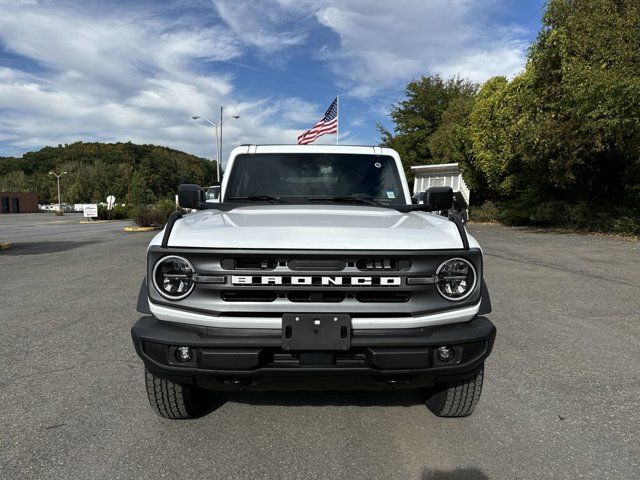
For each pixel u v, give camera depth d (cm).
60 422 315
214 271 253
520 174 2009
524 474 255
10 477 253
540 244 1296
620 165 1535
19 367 416
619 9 1323
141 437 296
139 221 2442
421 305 258
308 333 250
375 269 254
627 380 381
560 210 1758
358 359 260
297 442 291
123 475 255
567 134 1366
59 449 281
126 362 428
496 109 2056
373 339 253
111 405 341
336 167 412
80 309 623
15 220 4338
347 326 251
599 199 1706
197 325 259
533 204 2042
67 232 2269
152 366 262
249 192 402
